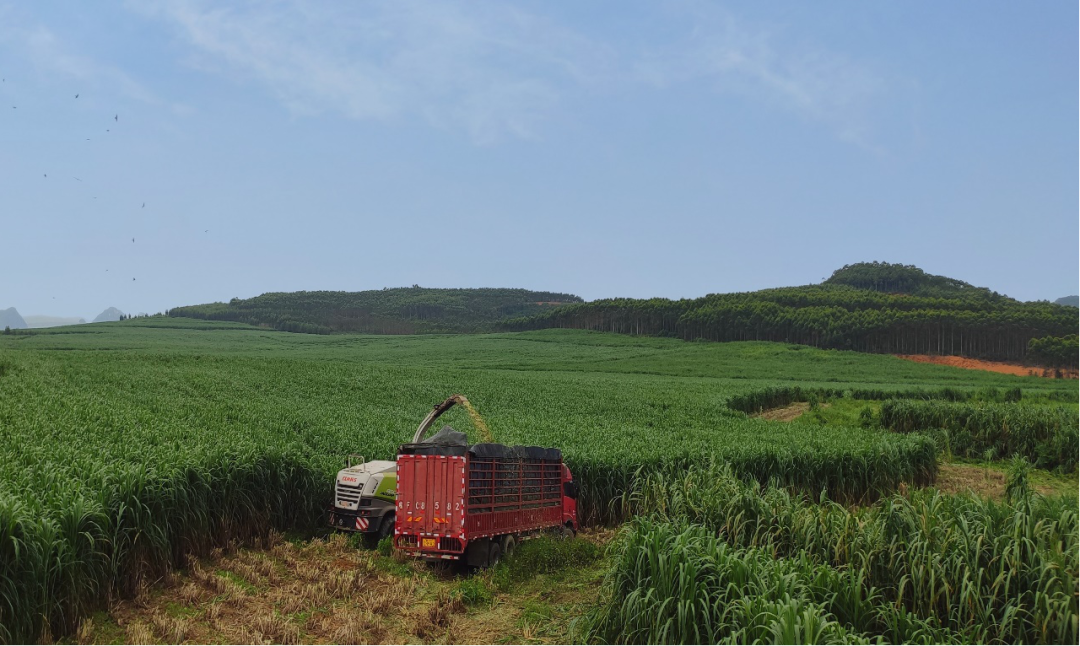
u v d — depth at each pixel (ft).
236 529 56.13
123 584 42.34
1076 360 446.19
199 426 89.25
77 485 43.65
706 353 439.63
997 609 33.73
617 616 35.70
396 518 53.01
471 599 45.42
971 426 126.21
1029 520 36.40
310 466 66.90
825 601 31.45
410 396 177.27
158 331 514.27
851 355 430.20
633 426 126.11
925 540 36.99
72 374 151.43
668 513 53.88
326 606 42.80
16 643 32.78
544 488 62.95
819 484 87.51
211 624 38.75
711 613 32.45
